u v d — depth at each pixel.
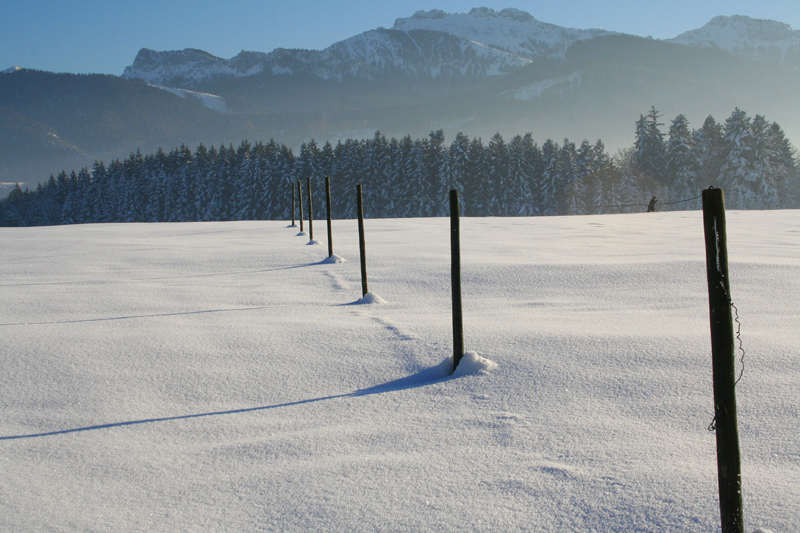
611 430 2.77
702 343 4.01
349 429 2.97
